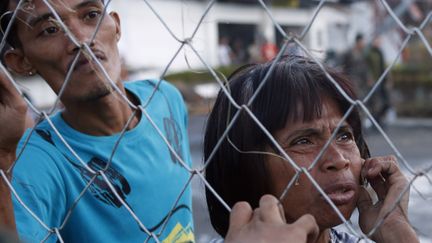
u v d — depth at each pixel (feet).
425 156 29.07
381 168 5.36
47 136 6.85
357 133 5.60
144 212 6.95
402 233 5.05
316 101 5.26
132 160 7.03
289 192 5.24
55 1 6.26
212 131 5.73
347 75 5.60
